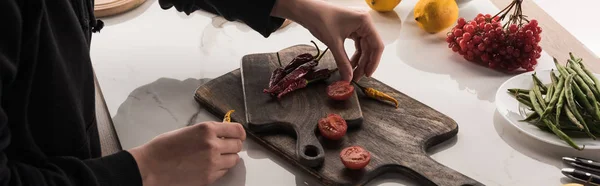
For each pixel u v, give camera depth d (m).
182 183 1.14
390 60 1.61
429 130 1.31
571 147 1.25
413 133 1.30
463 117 1.39
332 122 1.27
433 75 1.55
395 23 1.77
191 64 1.59
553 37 1.68
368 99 1.42
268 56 1.56
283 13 1.46
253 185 1.20
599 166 1.19
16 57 0.93
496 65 1.55
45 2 1.01
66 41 1.08
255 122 1.30
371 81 1.49
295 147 1.26
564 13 2.78
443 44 1.68
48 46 1.01
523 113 1.35
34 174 0.98
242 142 1.30
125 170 1.07
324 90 1.43
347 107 1.36
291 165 1.25
